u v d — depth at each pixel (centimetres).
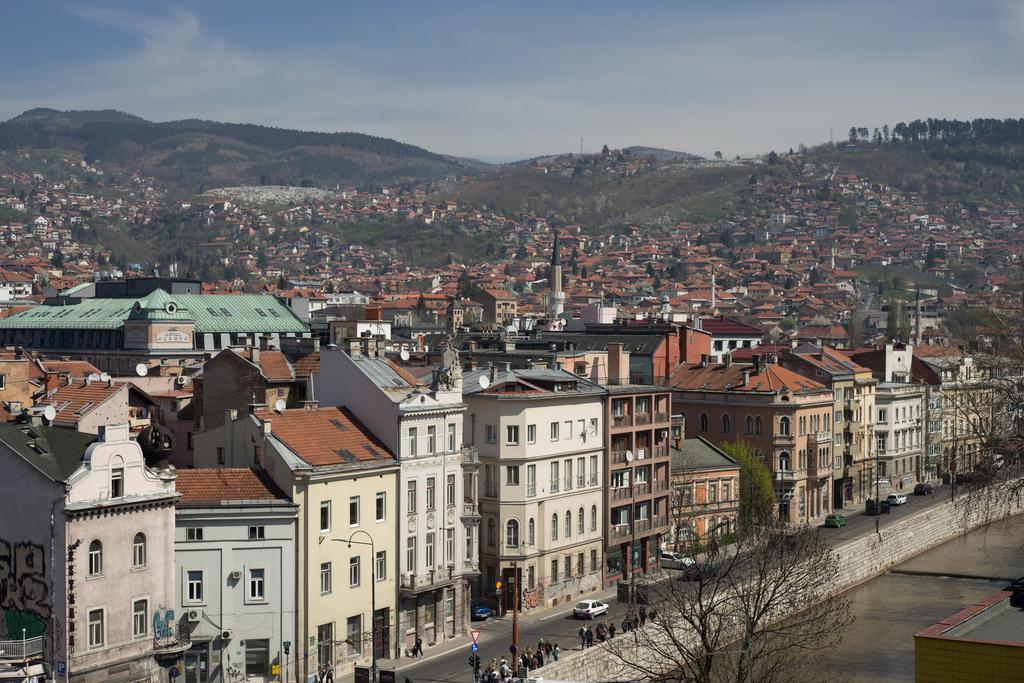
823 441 17438
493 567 11981
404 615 10369
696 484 14788
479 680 9188
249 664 9212
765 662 9531
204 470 9362
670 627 9331
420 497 10588
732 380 17250
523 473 11975
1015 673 5484
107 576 8175
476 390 12250
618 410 13412
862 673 10619
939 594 13838
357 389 10600
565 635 10894
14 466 8181
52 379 14338
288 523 9294
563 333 19838
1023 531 17938
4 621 8281
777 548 10900
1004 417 11262
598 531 13125
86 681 7994
